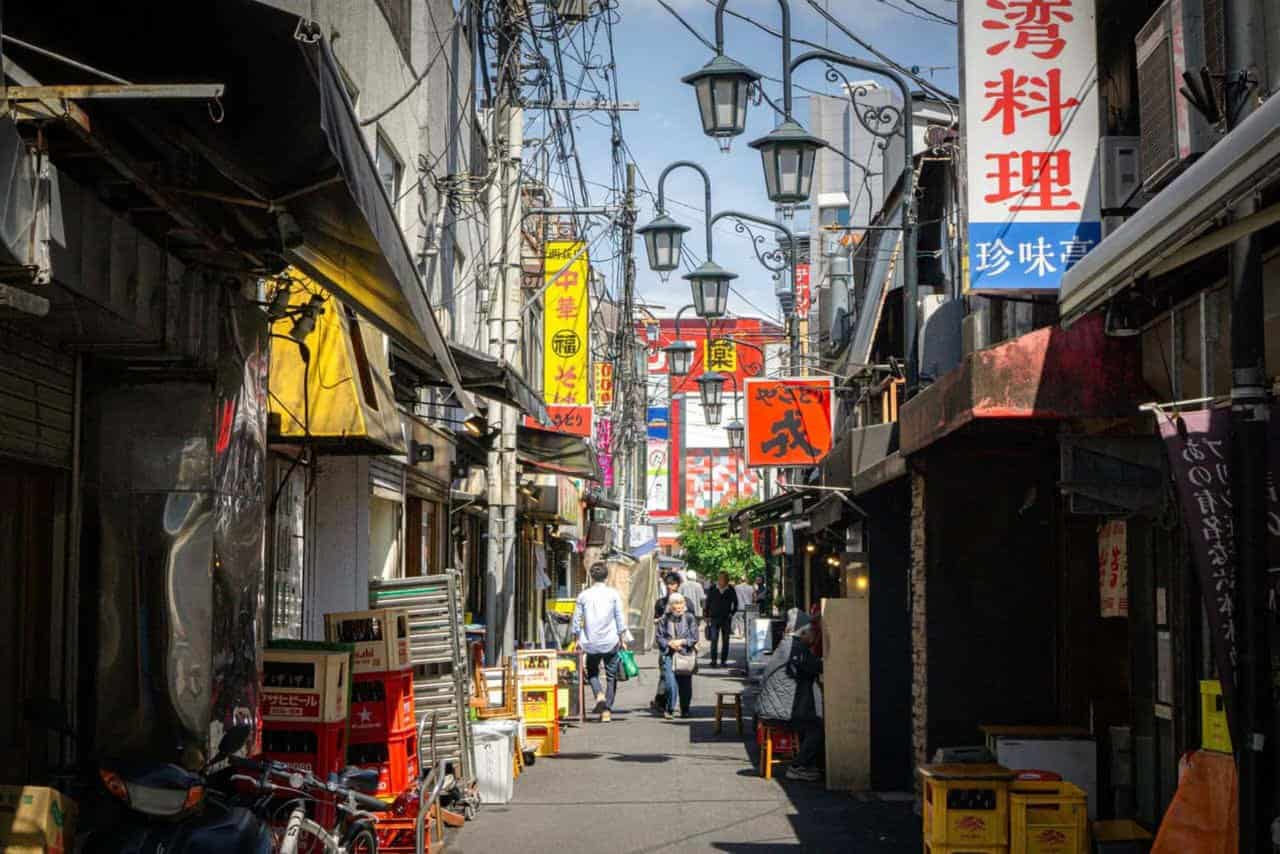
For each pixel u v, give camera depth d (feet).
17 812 17.71
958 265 50.60
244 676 27.48
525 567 102.99
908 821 38.01
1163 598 31.65
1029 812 28.66
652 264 64.95
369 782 25.22
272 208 22.53
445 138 61.77
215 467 26.12
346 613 32.76
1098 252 20.71
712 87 45.47
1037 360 28.55
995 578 39.42
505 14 53.21
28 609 23.70
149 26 19.17
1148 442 27.96
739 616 156.66
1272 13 22.63
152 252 23.79
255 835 20.52
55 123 16.72
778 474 93.09
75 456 25.11
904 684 44.21
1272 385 21.76
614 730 61.87
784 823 37.68
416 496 56.03
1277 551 18.48
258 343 28.78
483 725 43.34
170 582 25.77
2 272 16.10
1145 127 27.48
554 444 64.34
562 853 33.37
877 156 96.73
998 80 30.04
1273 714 18.10
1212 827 23.91
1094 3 30.12
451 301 63.05
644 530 189.47
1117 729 34.27
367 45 47.26
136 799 19.76
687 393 243.19
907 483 45.11
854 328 80.18
